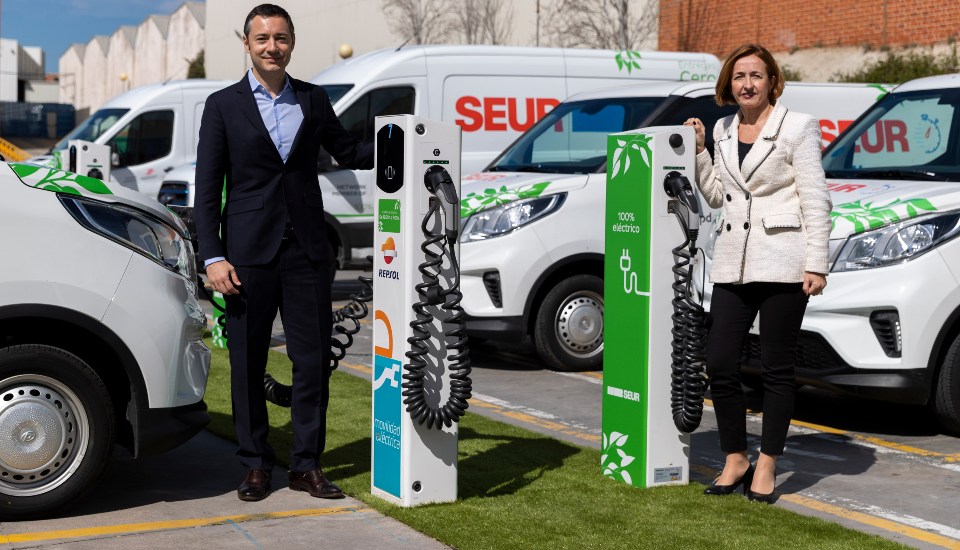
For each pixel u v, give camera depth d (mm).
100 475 4605
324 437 5035
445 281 4664
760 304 4871
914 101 7453
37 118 76062
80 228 4539
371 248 12398
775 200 4777
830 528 4484
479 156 11625
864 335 5988
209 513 4656
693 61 12445
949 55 16109
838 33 17766
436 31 28391
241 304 4867
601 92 9344
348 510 4707
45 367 4469
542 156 9047
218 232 4855
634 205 4969
